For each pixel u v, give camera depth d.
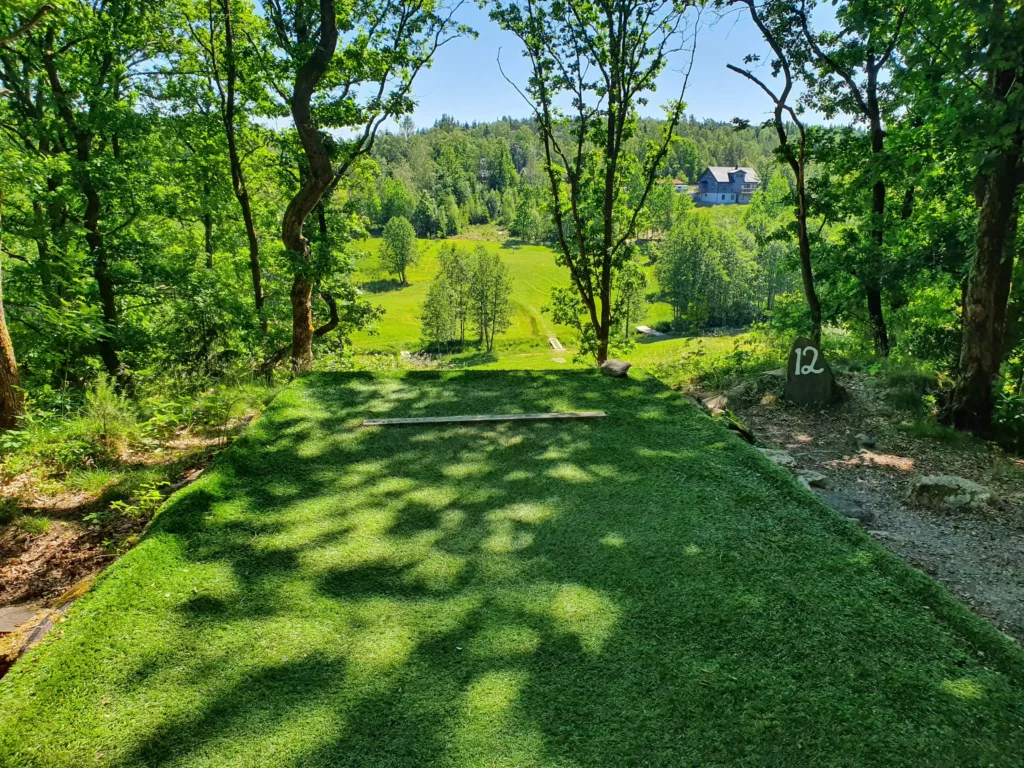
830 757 2.20
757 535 3.74
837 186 11.16
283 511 4.00
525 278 65.50
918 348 9.73
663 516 3.96
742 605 3.06
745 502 4.15
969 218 9.17
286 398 5.92
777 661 2.68
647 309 51.28
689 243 50.22
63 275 10.82
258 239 16.81
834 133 10.85
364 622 2.93
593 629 2.88
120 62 11.63
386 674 2.59
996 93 6.17
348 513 3.98
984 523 4.62
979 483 5.37
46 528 4.26
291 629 2.88
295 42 10.34
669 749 2.22
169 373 9.62
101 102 10.67
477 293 47.44
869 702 2.46
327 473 4.54
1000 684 2.58
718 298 49.50
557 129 11.45
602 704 2.43
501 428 5.39
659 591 3.18
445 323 45.75
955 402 6.82
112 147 12.77
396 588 3.20
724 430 5.36
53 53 10.59
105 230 12.66
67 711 2.37
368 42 10.76
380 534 3.73
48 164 10.03
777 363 9.55
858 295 11.39
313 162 9.86
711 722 2.34
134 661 2.65
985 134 5.77
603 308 11.70
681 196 73.06
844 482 5.47
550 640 2.80
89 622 2.86
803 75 9.80
